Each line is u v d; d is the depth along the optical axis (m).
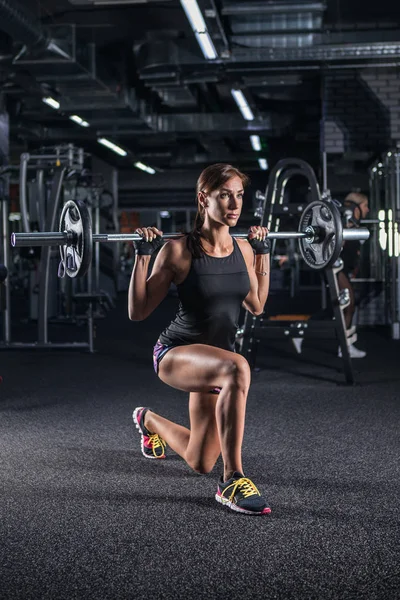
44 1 7.51
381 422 3.98
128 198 18.06
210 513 2.57
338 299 5.14
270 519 2.51
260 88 9.86
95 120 11.06
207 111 13.21
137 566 2.13
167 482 2.93
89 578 2.05
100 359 6.55
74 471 3.09
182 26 8.16
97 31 8.54
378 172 8.93
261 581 2.02
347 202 7.44
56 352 7.02
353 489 2.83
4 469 3.13
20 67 7.86
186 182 17.91
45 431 3.82
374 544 2.28
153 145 15.32
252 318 5.43
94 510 2.61
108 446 3.51
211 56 7.58
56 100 10.16
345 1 8.21
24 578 2.05
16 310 12.33
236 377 2.53
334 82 8.96
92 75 8.21
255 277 2.86
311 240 3.91
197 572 2.08
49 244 2.89
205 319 2.67
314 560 2.16
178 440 2.93
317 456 3.30
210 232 2.64
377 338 7.86
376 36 7.43
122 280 17.61
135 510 2.61
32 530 2.42
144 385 5.21
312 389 4.99
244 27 7.06
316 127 12.20
